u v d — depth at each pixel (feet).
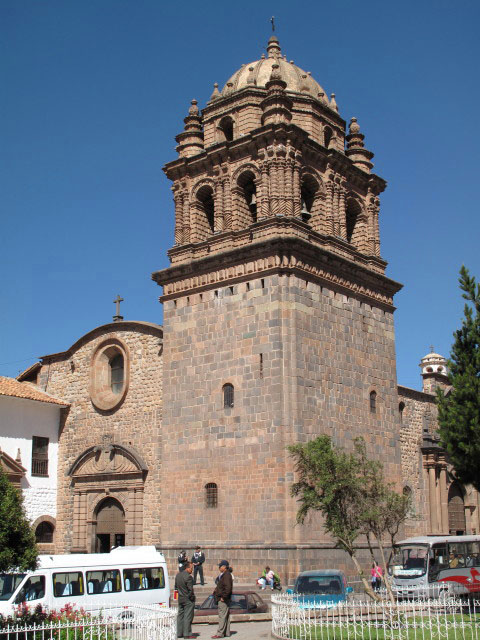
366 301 143.84
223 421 128.06
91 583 86.84
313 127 143.64
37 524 151.84
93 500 148.87
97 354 158.10
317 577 94.84
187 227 143.95
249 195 141.90
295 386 122.31
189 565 81.71
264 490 119.96
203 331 134.82
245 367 127.13
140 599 90.53
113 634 68.33
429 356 212.64
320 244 136.36
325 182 141.79
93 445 153.07
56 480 157.58
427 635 69.31
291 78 148.36
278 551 115.55
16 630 63.82
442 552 117.70
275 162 132.36
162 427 137.18
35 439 155.63
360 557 128.47
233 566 120.26
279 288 126.00
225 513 124.16
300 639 68.85
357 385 136.46
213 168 141.49
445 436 90.07
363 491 89.25
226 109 145.59
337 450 98.02
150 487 140.36
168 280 142.61
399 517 98.07
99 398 155.02
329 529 87.81
